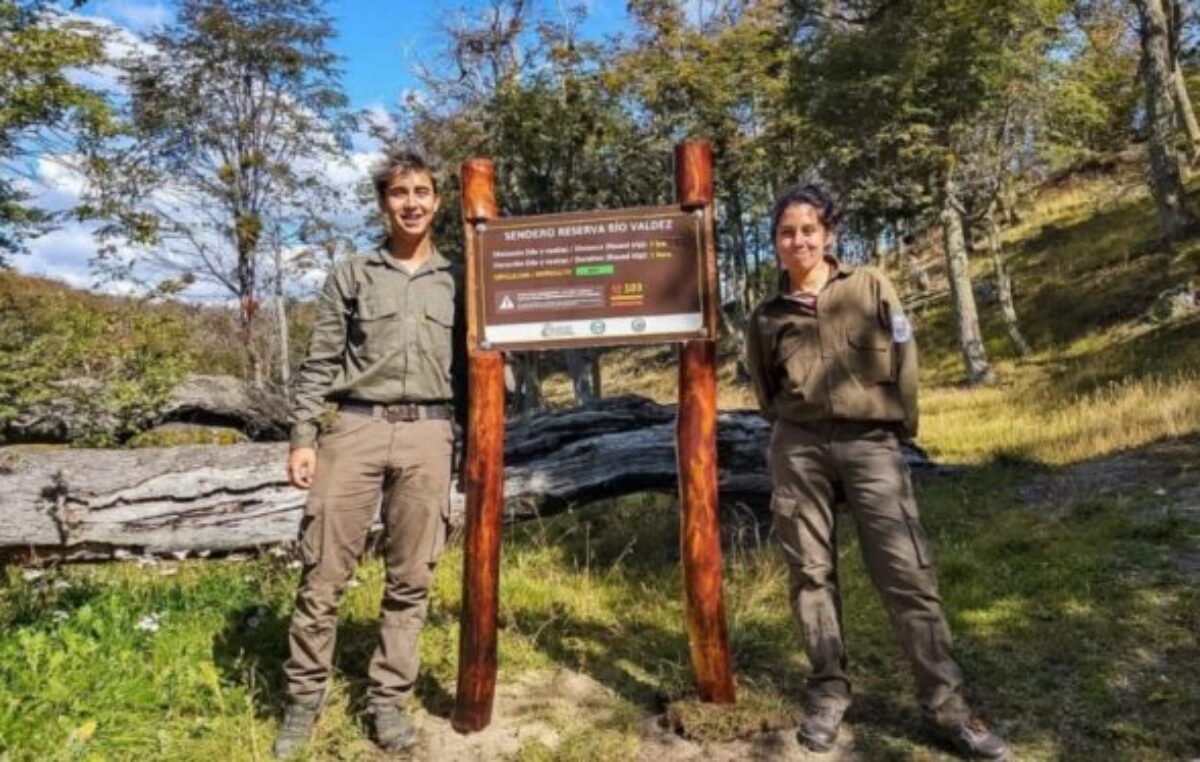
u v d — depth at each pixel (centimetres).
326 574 324
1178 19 2289
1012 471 751
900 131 1689
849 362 314
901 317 312
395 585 338
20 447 684
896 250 2898
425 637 423
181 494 509
